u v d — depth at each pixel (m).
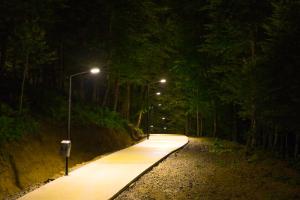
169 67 63.66
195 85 56.09
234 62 33.28
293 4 23.45
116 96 50.12
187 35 57.00
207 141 46.78
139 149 34.00
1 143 22.98
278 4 24.22
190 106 60.09
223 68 34.09
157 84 66.06
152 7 46.72
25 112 29.55
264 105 25.72
